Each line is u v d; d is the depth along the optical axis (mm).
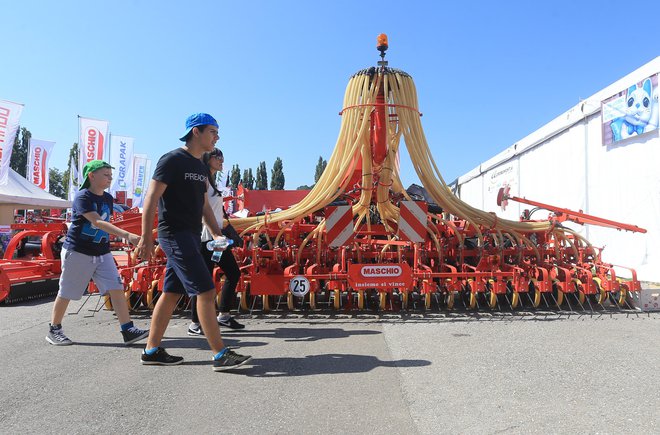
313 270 6371
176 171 3852
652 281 10195
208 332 3881
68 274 4805
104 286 4871
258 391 3449
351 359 4207
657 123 9945
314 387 3518
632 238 10914
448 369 3883
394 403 3191
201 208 4035
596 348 4457
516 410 3047
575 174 13672
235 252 6555
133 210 8078
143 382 3670
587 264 6703
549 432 2729
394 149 6844
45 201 20547
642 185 10578
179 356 4246
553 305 6684
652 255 10266
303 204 6805
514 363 4016
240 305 6402
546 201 15742
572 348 4461
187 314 6449
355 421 2918
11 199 19094
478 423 2865
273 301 6688
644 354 4246
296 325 5641
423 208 6250
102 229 4539
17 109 18734
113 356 4418
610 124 11586
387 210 7020
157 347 4129
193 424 2900
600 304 6613
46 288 8203
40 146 26453
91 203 4711
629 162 11070
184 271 3854
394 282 6000
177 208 3885
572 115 13469
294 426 2857
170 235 3877
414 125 6664
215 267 6129
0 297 7242
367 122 6484
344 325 5602
